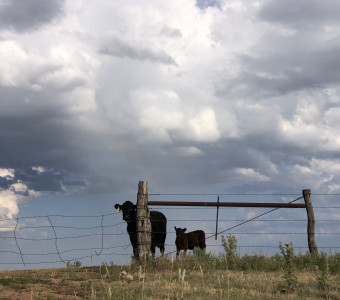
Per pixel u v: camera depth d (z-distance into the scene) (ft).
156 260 48.39
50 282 38.04
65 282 37.96
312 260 46.24
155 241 61.31
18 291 32.83
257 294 30.96
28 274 45.78
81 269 48.39
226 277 38.32
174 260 47.91
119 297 28.14
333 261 44.16
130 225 56.75
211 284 35.09
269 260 47.60
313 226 52.95
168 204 53.26
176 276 38.91
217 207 52.60
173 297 29.84
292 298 29.99
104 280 39.17
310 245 52.60
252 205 52.31
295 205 53.26
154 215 61.57
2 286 34.71
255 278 38.24
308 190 53.26
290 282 33.12
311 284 35.14
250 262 47.06
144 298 27.37
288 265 37.27
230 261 46.85
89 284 36.50
